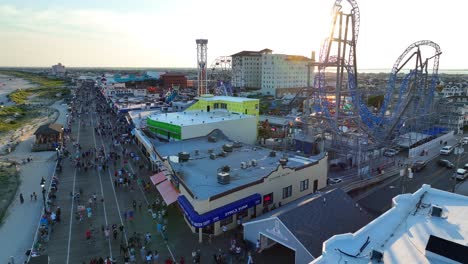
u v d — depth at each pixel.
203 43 114.88
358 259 21.08
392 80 83.94
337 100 64.12
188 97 142.62
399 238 23.39
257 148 55.50
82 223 39.12
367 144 62.56
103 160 63.09
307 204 32.44
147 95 166.00
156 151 52.44
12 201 47.03
